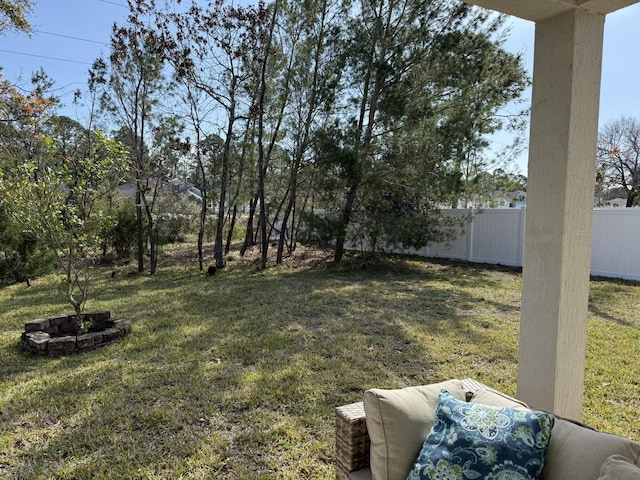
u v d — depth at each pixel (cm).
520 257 973
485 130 929
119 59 899
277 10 907
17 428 273
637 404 308
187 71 904
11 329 505
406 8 850
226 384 338
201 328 494
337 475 174
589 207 201
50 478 223
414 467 147
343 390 330
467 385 192
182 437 262
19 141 922
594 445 131
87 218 550
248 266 1051
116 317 549
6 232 819
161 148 961
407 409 159
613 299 634
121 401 308
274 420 284
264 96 952
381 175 903
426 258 1141
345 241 985
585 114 195
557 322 200
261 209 992
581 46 191
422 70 857
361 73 876
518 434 144
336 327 497
